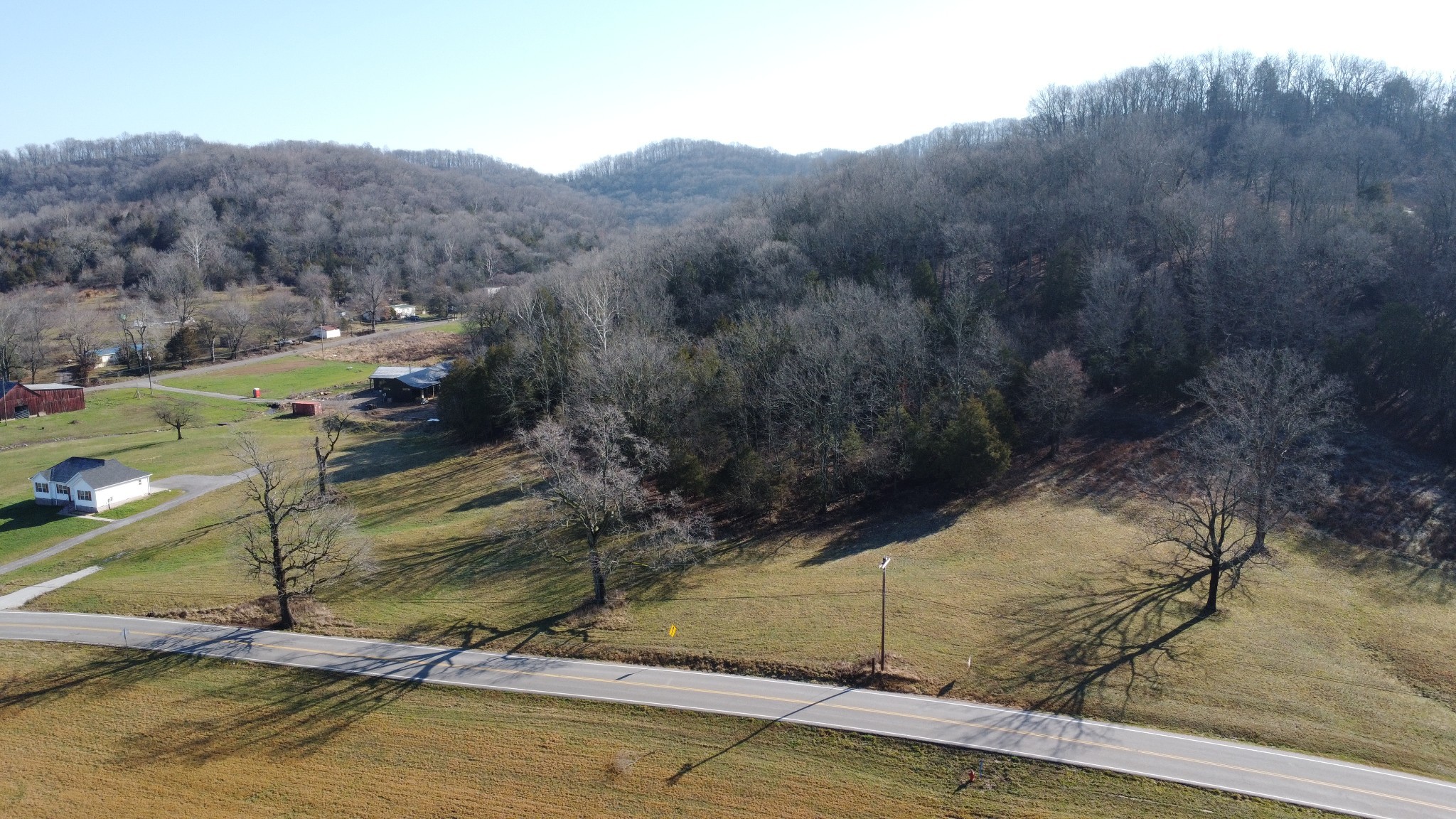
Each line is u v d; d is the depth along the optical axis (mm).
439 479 86000
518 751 42000
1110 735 40906
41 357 140500
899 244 107375
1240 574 55281
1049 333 89375
